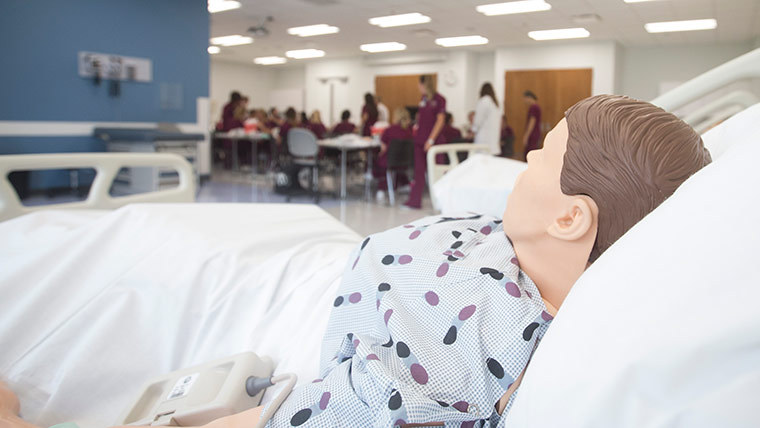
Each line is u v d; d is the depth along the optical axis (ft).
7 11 16.63
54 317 2.63
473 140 23.47
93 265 2.78
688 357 0.83
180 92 21.50
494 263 1.65
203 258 2.71
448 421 1.44
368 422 1.47
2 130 16.85
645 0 20.97
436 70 36.73
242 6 23.65
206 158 23.91
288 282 2.66
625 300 0.96
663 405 0.85
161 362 2.64
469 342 1.51
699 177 1.08
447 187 5.34
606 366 0.91
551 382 0.98
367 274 1.83
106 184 3.98
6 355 2.53
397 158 19.69
